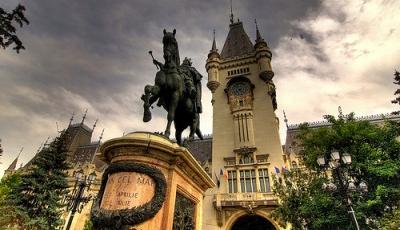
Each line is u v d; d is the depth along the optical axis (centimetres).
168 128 545
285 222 1892
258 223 3031
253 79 3897
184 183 491
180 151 450
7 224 2039
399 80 1955
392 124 1783
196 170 522
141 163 427
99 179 3778
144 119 525
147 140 436
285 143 4197
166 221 396
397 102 1944
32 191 2319
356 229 1070
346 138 1662
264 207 2656
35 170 2428
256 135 3388
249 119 3512
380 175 1499
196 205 556
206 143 4247
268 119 3459
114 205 388
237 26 5291
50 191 2334
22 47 916
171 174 443
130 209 373
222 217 2773
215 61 4231
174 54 629
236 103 3719
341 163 1277
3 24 868
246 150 3234
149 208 379
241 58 4162
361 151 1596
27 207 2222
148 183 410
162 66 616
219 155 3397
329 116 1883
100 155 493
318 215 1560
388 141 1664
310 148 1833
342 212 1455
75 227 3459
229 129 3572
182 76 623
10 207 2097
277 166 3033
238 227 3080
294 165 3139
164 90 593
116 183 409
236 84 3888
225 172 3147
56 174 2502
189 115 656
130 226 361
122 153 446
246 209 2709
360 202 1456
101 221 367
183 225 451
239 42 4809
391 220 1373
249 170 3116
